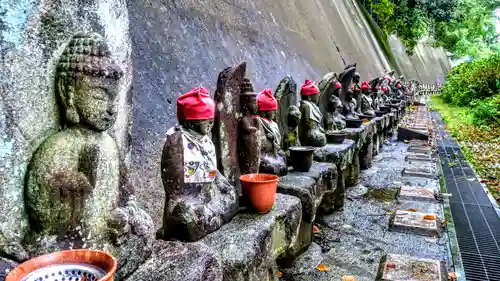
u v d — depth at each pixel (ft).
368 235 12.66
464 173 21.35
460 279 10.09
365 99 24.77
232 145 8.87
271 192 8.08
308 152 11.59
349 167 17.75
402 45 86.99
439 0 89.51
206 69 14.19
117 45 5.98
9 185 4.53
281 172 11.00
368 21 65.72
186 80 12.78
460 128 38.22
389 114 30.14
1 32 4.36
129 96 6.34
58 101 4.91
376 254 11.33
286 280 9.82
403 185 18.42
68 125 4.91
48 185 4.55
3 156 4.47
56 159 4.60
